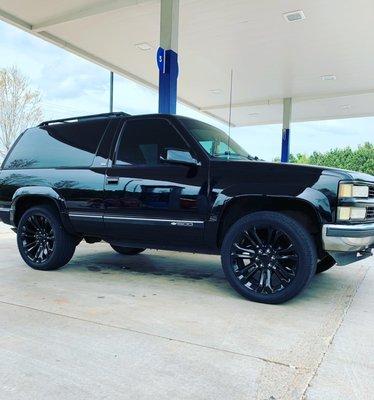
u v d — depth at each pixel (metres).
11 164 5.27
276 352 2.62
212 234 3.86
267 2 7.91
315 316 3.37
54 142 5.03
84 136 4.80
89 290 4.04
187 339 2.80
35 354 2.52
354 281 4.70
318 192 3.46
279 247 3.65
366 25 8.62
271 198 3.63
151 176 4.17
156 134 4.28
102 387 2.14
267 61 11.12
